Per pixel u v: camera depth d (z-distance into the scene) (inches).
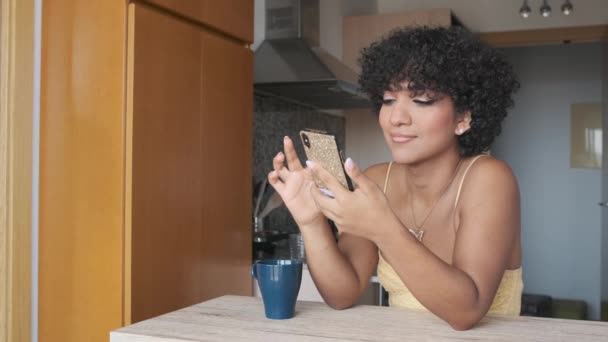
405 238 37.8
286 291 41.3
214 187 96.2
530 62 226.8
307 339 36.7
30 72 82.0
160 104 83.3
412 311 43.9
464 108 45.8
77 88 80.5
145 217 80.2
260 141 132.4
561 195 224.2
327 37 156.0
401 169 52.2
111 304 78.0
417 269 38.0
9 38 79.8
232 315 42.8
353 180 36.9
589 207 221.1
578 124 222.5
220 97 98.0
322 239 45.0
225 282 99.0
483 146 49.1
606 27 170.9
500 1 178.2
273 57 127.0
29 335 81.9
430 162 47.7
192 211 90.4
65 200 81.0
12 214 79.8
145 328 39.6
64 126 81.2
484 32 179.0
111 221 78.1
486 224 43.2
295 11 133.4
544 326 39.3
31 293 82.4
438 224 48.5
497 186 44.6
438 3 183.9
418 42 44.6
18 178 80.4
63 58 81.4
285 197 44.5
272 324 40.2
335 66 128.1
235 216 102.3
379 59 46.2
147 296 80.5
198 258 91.7
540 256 226.4
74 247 80.3
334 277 44.7
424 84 43.1
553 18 174.4
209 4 94.7
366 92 52.7
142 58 79.7
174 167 86.2
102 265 78.6
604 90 199.9
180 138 87.7
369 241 50.5
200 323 40.7
